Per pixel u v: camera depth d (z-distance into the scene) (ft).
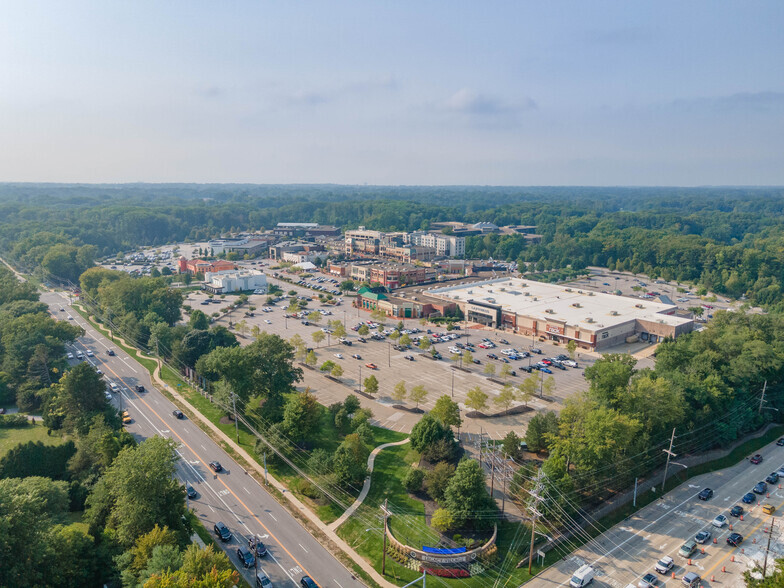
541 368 649.61
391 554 326.65
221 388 498.69
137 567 276.00
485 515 341.00
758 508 386.52
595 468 374.22
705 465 443.73
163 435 471.21
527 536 341.41
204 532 345.31
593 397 431.84
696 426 445.78
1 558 257.75
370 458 428.15
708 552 339.98
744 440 483.92
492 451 427.74
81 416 447.83
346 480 382.63
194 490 390.21
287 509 372.38
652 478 410.52
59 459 390.42
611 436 367.25
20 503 267.80
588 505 375.25
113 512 315.78
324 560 323.37
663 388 424.87
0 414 497.05
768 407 506.89
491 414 514.27
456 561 316.40
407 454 432.66
